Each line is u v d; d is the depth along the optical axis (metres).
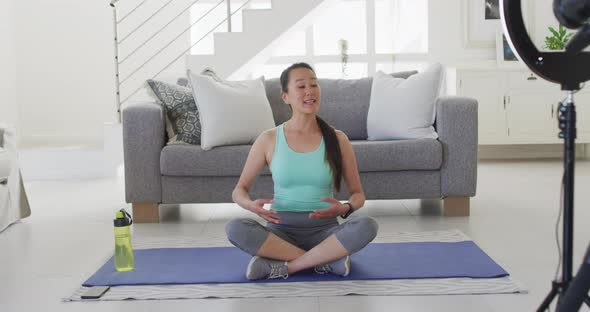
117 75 5.57
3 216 3.53
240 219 2.46
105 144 5.50
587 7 1.24
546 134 5.87
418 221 3.51
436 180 3.57
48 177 5.48
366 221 2.41
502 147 6.39
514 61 6.08
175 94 3.81
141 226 3.54
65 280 2.54
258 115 3.71
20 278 2.58
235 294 2.29
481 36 6.18
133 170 3.59
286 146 2.54
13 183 3.68
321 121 2.58
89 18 6.99
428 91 3.74
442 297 2.22
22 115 6.99
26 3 6.92
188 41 7.09
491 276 2.43
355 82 4.16
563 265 1.46
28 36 6.95
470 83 5.85
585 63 1.43
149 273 2.57
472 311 2.08
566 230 1.44
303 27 5.88
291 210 2.54
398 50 7.14
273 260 2.47
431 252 2.80
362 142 3.64
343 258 2.44
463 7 6.17
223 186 3.58
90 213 3.96
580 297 1.17
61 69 7.00
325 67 7.22
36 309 2.20
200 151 3.53
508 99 5.85
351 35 7.29
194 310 2.15
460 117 3.55
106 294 2.33
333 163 2.51
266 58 5.92
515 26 1.44
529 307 2.10
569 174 1.44
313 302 2.20
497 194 4.30
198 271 2.59
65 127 7.04
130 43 7.03
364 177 3.56
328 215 2.40
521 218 3.53
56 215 3.91
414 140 3.55
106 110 7.06
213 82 3.69
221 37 5.68
